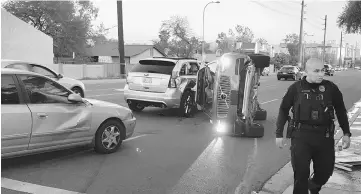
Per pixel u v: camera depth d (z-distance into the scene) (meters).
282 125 3.90
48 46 30.02
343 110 3.81
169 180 5.01
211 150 6.77
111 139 6.22
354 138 7.94
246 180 5.16
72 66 29.53
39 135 5.09
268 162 6.11
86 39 47.97
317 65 3.60
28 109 4.97
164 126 8.97
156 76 9.88
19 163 5.42
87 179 4.88
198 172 5.43
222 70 8.16
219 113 8.21
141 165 5.62
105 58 56.34
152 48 58.09
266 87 24.34
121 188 4.62
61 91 5.53
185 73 10.49
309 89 3.69
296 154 3.68
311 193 4.13
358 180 5.12
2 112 4.68
